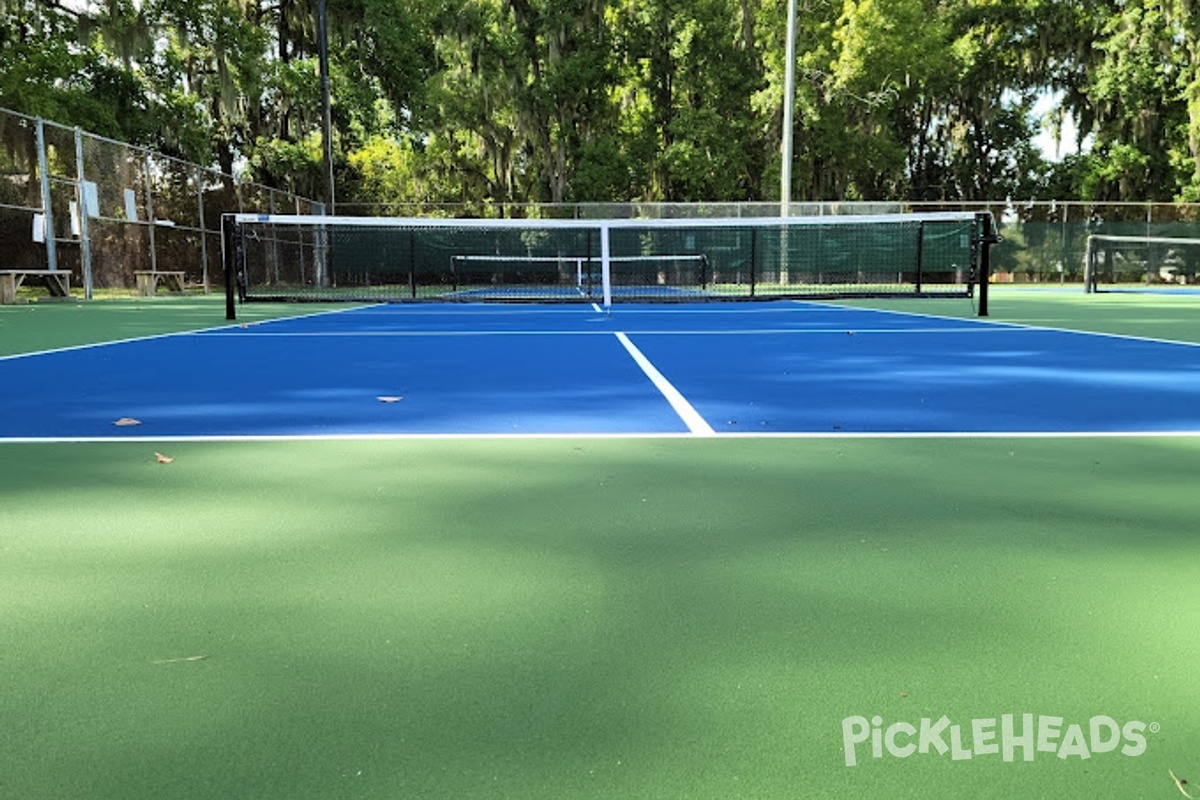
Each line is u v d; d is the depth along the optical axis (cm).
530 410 437
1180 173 3042
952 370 608
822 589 185
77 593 183
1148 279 2736
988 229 1201
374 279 2461
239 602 178
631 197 3219
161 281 1888
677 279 2425
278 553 211
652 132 3164
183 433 374
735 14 2953
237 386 529
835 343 823
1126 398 475
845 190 3338
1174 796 111
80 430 381
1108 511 247
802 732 126
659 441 353
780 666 147
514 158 3319
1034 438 359
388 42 2653
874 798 110
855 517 240
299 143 2795
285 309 1521
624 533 226
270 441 355
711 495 265
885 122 3123
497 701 135
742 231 2392
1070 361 662
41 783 114
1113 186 3200
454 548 214
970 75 3269
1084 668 147
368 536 224
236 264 1195
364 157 3488
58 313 1312
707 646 156
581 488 275
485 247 2473
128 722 129
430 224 1123
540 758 119
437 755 120
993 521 237
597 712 132
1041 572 196
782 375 581
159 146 2492
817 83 3017
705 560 204
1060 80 3316
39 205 1596
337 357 706
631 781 114
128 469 304
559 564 202
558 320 1212
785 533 226
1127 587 186
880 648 155
